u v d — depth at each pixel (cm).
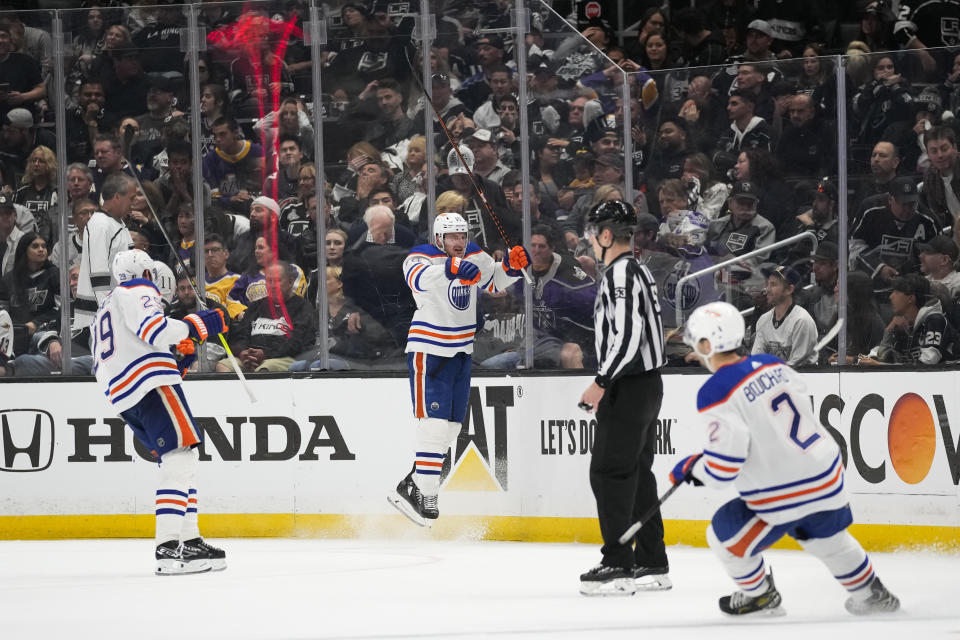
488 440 2241
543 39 2275
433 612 1397
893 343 2098
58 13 2395
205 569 1820
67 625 1352
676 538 2095
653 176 2277
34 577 1803
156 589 1644
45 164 2408
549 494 2195
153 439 1822
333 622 1335
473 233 2320
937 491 1922
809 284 2155
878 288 2108
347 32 2334
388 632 1260
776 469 1233
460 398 2031
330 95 2348
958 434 1906
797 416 1235
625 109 2273
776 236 2186
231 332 2397
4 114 2406
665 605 1416
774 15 2994
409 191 2334
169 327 1791
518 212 2300
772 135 2181
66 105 2402
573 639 1196
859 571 1275
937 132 2055
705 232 2241
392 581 1698
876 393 1972
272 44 2359
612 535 1483
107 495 2348
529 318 2288
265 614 1409
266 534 2316
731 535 1275
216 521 2333
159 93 2392
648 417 1482
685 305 2250
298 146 2362
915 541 1939
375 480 2281
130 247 2412
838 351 2131
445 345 1991
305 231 2370
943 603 1391
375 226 2342
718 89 2217
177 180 2403
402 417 2277
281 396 2322
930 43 2916
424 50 2314
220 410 2338
